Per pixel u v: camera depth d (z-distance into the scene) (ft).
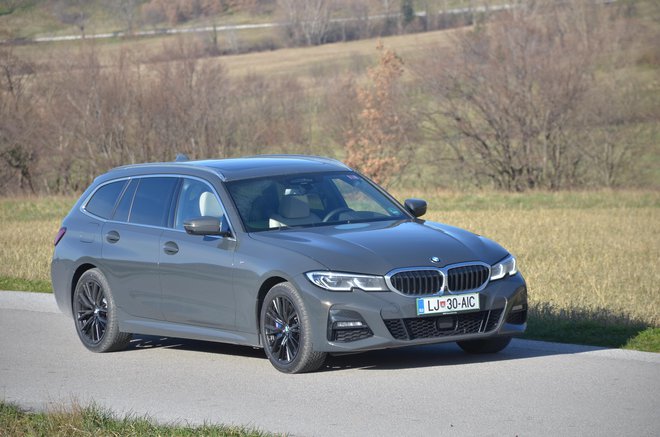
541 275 125.70
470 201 295.07
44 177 461.37
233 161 85.35
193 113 461.78
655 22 495.82
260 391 66.95
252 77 494.18
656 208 261.24
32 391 70.18
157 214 83.20
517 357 74.79
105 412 60.75
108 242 85.76
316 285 69.00
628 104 405.80
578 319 90.02
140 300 82.53
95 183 91.50
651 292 110.63
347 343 68.54
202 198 79.92
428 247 71.15
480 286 70.44
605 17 483.51
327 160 85.97
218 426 55.47
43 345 89.30
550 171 410.11
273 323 72.18
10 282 133.80
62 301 91.04
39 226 237.86
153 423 57.52
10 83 461.37
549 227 206.69
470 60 416.67
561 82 402.11
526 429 54.54
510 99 407.44
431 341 68.59
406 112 426.92
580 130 404.98
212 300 76.33
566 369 69.87
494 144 415.44
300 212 77.41
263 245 73.31
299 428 56.75
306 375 71.15
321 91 512.22
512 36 414.41
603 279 121.39
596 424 55.06
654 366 70.33
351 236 73.10
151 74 467.52
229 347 85.92
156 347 87.61
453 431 54.70
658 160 400.67
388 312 67.77
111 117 458.91
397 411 59.77
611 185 402.31
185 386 69.97
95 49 476.54
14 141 452.35
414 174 427.33
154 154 463.83
